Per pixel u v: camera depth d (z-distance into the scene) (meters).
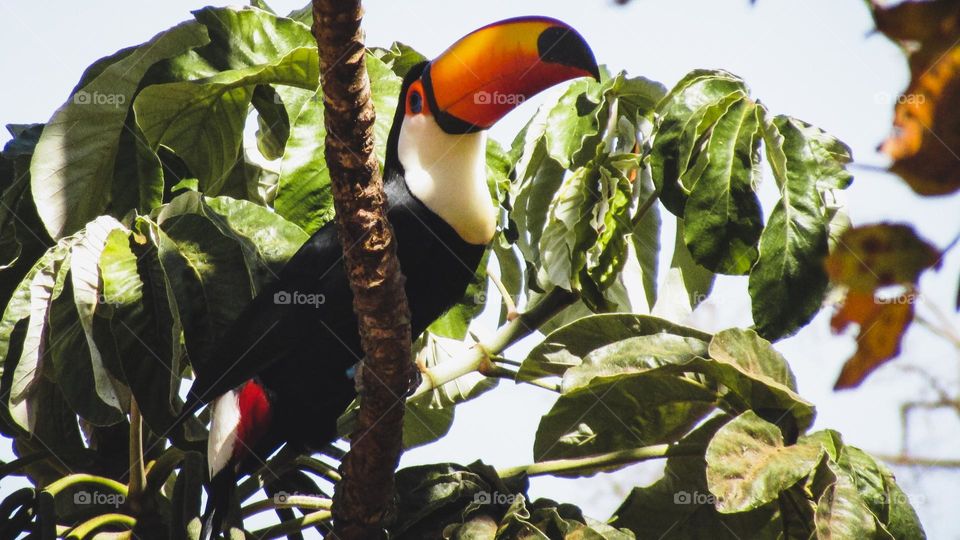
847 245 3.02
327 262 7.86
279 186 8.09
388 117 8.61
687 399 7.68
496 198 8.77
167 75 8.66
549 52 8.27
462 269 8.50
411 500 7.27
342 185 5.84
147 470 7.91
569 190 8.91
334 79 5.50
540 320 8.94
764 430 6.77
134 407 7.58
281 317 7.75
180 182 9.12
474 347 8.78
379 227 5.94
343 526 6.94
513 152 9.57
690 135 8.16
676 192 8.20
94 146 8.27
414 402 9.33
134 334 7.30
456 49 8.50
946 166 2.72
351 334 7.88
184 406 7.65
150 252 7.60
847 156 8.24
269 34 8.96
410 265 8.29
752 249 7.91
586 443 7.96
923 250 2.94
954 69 2.68
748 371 6.98
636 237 9.73
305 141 8.12
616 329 7.77
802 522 7.23
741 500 6.43
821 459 6.76
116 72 8.28
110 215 8.36
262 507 7.65
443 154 8.36
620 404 7.79
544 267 9.02
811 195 7.71
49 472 8.66
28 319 7.63
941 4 2.68
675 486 7.79
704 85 8.27
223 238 7.70
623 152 9.28
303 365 7.93
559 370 7.94
